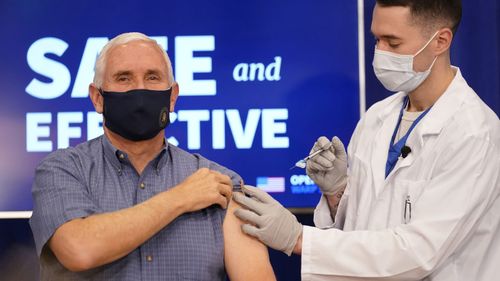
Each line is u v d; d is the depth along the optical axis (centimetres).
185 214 228
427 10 252
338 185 295
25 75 397
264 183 397
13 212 396
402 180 261
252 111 397
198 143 397
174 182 237
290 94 397
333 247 251
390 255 246
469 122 251
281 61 397
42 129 397
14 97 396
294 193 396
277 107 397
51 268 227
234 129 397
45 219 223
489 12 395
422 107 270
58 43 397
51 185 227
